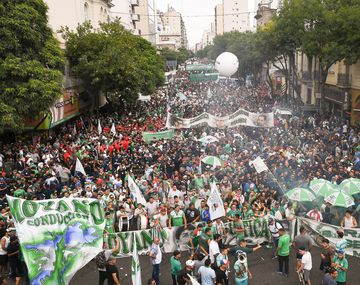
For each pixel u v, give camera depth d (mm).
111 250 12141
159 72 54656
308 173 18188
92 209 10750
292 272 12453
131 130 30969
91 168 20391
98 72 35188
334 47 28625
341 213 14562
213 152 22547
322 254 11328
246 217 14000
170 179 18094
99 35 37094
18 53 24422
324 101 37812
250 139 26703
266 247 13875
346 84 35125
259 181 17234
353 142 24609
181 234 13320
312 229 13391
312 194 13992
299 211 14828
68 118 34031
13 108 23328
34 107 24297
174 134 26953
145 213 14008
